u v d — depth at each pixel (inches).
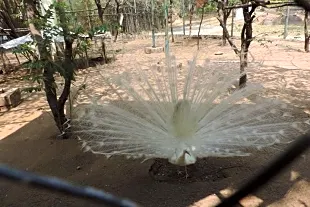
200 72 191.6
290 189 141.8
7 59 512.1
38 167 177.9
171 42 669.9
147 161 176.4
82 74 406.9
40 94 339.0
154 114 165.3
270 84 304.2
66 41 196.2
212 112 166.4
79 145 198.7
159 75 189.3
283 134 163.5
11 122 259.3
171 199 142.1
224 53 500.1
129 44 669.3
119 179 160.7
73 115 225.6
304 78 331.6
